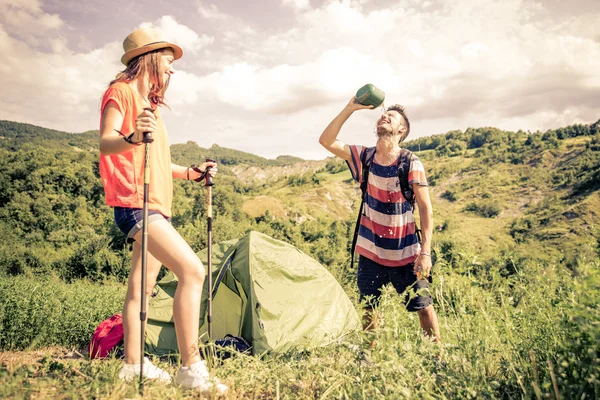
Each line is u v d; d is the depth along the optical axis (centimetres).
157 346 531
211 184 354
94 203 10706
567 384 200
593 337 192
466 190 19562
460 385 228
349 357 295
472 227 14200
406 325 287
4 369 230
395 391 214
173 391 237
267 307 509
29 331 684
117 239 5381
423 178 346
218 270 555
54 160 10969
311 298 541
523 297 296
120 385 232
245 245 567
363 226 368
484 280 305
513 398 229
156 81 271
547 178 18112
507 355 264
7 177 10269
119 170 254
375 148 371
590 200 13588
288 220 13162
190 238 5706
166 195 272
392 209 354
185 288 249
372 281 362
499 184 19188
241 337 497
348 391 236
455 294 304
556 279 273
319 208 18488
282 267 554
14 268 5797
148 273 280
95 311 828
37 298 817
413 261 351
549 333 260
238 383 269
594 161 17175
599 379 187
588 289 208
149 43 266
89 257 4978
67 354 474
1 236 8431
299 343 476
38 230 9150
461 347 264
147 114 231
